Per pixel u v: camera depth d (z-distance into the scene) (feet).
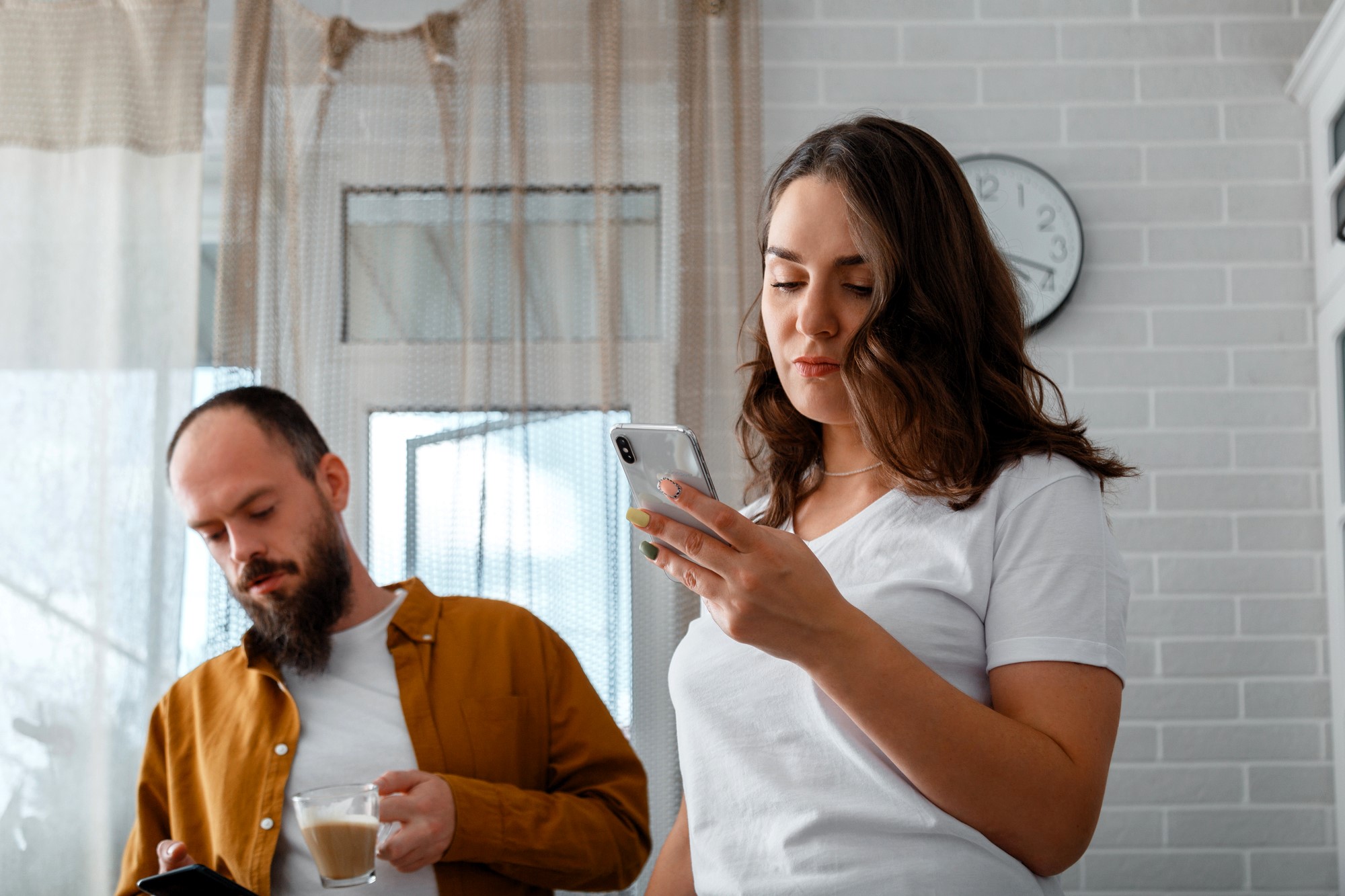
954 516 3.06
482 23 8.03
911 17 8.45
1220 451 8.11
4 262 7.83
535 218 7.97
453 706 5.18
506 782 5.17
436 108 7.97
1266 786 7.82
